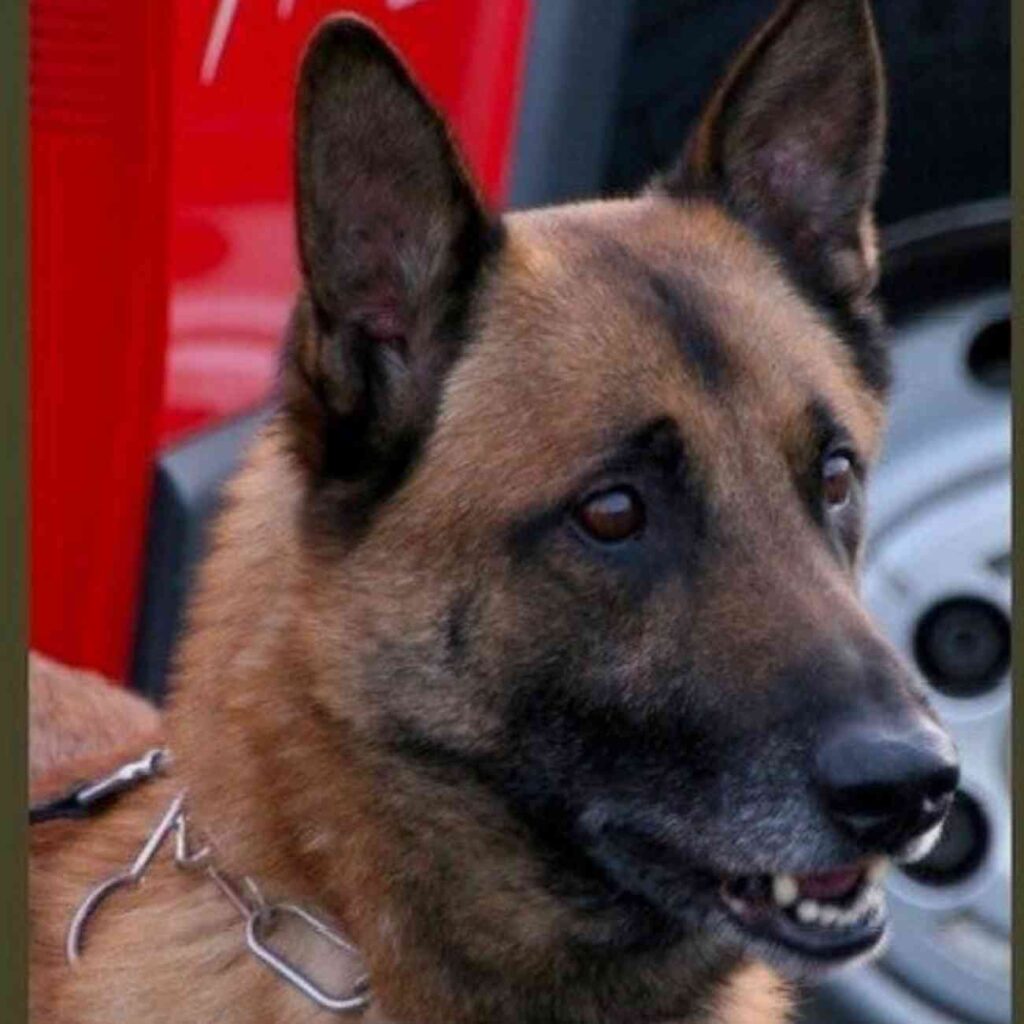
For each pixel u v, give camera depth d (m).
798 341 7.69
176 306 9.55
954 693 9.67
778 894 7.44
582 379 7.44
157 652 9.57
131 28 9.47
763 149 8.07
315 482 7.52
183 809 7.69
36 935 7.86
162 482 9.52
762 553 7.32
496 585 7.38
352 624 7.45
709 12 9.95
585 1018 7.71
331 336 7.50
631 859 7.45
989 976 9.58
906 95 10.05
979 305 9.90
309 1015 7.48
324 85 7.43
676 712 7.28
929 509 9.74
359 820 7.46
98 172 9.52
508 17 9.63
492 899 7.53
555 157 9.66
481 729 7.43
